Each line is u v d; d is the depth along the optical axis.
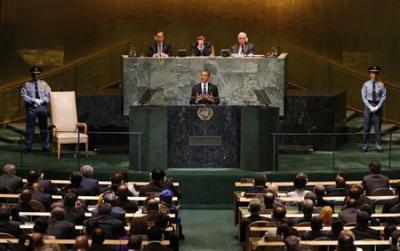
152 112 34.34
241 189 33.94
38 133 40.41
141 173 34.00
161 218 22.80
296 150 38.56
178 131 34.91
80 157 37.38
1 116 44.59
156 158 34.50
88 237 21.56
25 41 44.88
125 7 45.38
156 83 38.38
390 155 35.41
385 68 44.81
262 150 34.25
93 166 35.28
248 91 38.56
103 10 45.31
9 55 44.75
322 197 27.03
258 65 38.50
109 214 23.53
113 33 45.44
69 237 23.33
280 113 38.84
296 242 20.22
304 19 45.47
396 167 35.22
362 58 45.12
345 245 19.88
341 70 45.22
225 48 45.69
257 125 34.19
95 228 20.94
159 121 34.38
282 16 45.59
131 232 22.70
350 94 45.31
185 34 45.62
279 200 27.17
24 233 23.16
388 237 22.78
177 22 45.59
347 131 41.53
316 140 39.19
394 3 44.56
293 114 39.25
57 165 35.28
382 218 26.52
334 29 45.28
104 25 45.34
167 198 26.58
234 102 38.62
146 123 34.41
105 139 39.00
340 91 41.09
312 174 34.06
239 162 35.16
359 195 25.95
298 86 45.62
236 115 34.94
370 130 41.06
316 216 22.83
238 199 29.23
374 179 29.83
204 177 33.91
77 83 45.34
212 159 35.06
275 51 39.38
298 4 45.53
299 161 36.66
